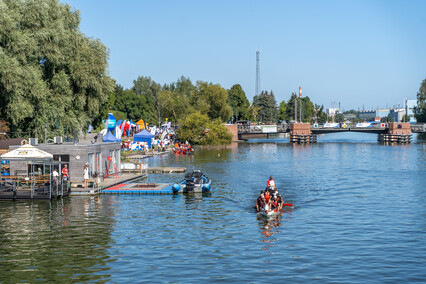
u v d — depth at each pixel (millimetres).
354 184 54656
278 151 112688
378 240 29266
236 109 195500
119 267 24031
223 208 39500
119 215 36375
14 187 42000
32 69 55844
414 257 25688
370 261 25016
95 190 45906
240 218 35656
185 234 30719
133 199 43500
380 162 83250
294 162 82812
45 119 58625
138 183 51219
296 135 152375
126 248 27406
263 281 22078
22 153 40656
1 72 51406
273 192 40219
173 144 129125
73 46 64562
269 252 26672
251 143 150375
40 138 59031
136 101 194375
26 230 31438
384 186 53094
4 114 56062
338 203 42156
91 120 70562
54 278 22438
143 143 103312
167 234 30688
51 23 60875
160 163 80188
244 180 57781
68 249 27125
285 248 27469
